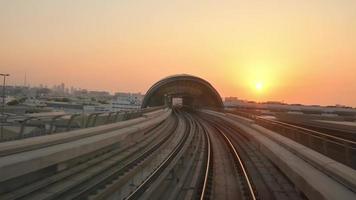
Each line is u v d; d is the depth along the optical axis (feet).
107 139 66.33
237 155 81.51
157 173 56.13
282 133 84.53
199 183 53.88
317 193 33.47
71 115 60.49
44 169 45.55
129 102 377.30
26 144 44.42
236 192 50.19
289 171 47.62
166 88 357.61
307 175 39.81
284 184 51.42
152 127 134.10
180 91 390.42
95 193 41.32
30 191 37.45
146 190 45.68
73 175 48.01
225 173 64.54
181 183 53.88
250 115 150.20
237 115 188.75
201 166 69.46
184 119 235.61
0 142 43.24
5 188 37.14
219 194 49.03
